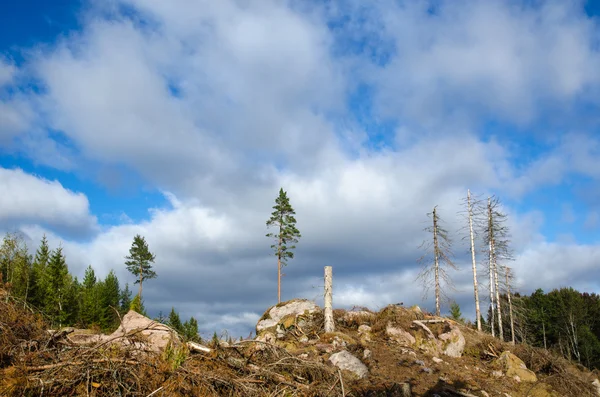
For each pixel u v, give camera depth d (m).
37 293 32.97
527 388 14.25
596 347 41.75
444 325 18.05
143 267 47.28
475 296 32.97
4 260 29.89
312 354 13.72
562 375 15.27
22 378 6.28
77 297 41.25
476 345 18.41
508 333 41.97
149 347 8.20
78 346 8.02
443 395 11.90
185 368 7.53
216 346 8.99
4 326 7.73
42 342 7.88
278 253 41.75
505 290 35.78
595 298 49.28
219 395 7.37
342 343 15.54
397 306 19.33
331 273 17.28
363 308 20.02
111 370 6.89
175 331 9.23
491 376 14.85
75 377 6.79
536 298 49.50
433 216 31.09
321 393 8.48
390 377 12.56
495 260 34.62
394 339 16.61
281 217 42.50
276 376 8.56
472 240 34.25
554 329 45.09
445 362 15.34
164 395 6.77
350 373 12.35
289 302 20.27
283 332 17.59
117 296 48.50
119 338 8.27
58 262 39.66
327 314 16.92
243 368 8.56
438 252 30.38
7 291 9.50
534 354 16.91
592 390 15.21
